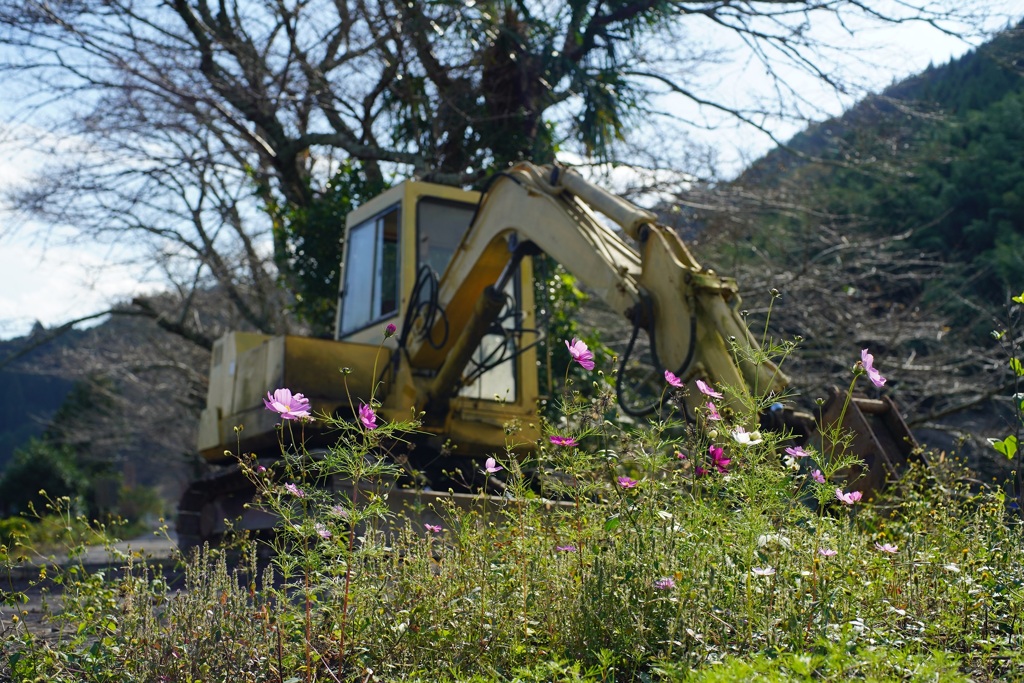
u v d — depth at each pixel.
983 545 3.86
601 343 13.77
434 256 8.57
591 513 3.59
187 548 9.97
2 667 3.45
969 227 19.78
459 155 14.88
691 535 3.30
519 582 3.42
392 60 14.66
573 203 6.72
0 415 63.00
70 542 4.16
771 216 17.50
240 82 14.67
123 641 3.54
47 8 13.41
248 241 17.14
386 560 3.69
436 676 3.14
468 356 7.51
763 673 2.66
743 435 3.36
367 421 3.37
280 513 3.32
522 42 13.93
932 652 2.93
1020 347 13.00
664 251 5.66
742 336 5.22
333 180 14.63
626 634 3.12
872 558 3.76
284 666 3.29
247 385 8.66
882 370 14.62
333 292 14.45
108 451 32.59
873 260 15.80
